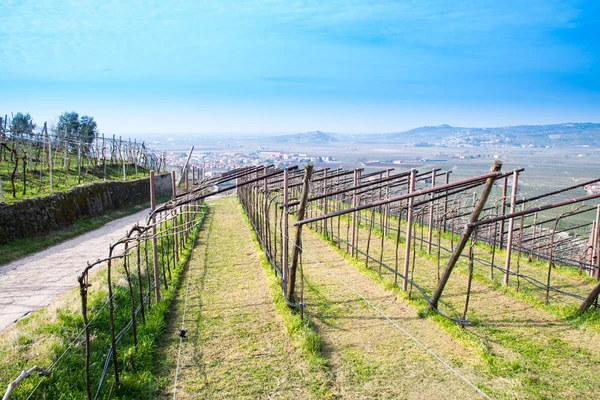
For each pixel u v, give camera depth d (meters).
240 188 33.22
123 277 12.21
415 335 8.78
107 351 8.13
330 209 27.31
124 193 33.47
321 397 6.70
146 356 7.94
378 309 10.20
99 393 6.75
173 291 11.92
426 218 26.11
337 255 16.02
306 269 13.95
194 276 13.64
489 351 7.91
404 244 17.81
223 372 7.54
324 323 9.48
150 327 9.09
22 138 28.09
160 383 7.23
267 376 7.35
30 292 12.35
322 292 11.50
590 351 7.86
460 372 7.30
